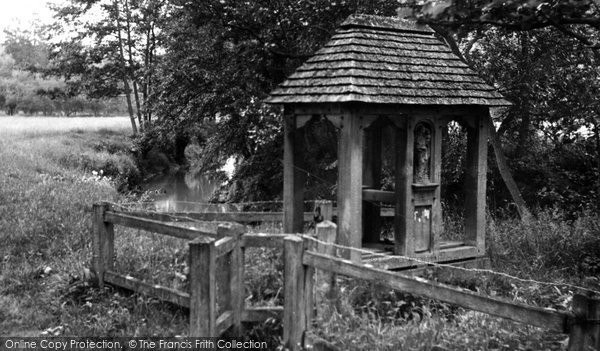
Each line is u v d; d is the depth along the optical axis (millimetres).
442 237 9344
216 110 15812
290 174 7461
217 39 14953
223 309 5480
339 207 6566
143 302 6117
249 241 5445
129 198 14391
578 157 14133
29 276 7301
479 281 6973
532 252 8477
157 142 23234
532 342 4898
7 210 9977
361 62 6711
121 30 33406
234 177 16578
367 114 6520
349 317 5289
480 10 7055
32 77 47656
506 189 13836
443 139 13836
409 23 7570
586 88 13312
